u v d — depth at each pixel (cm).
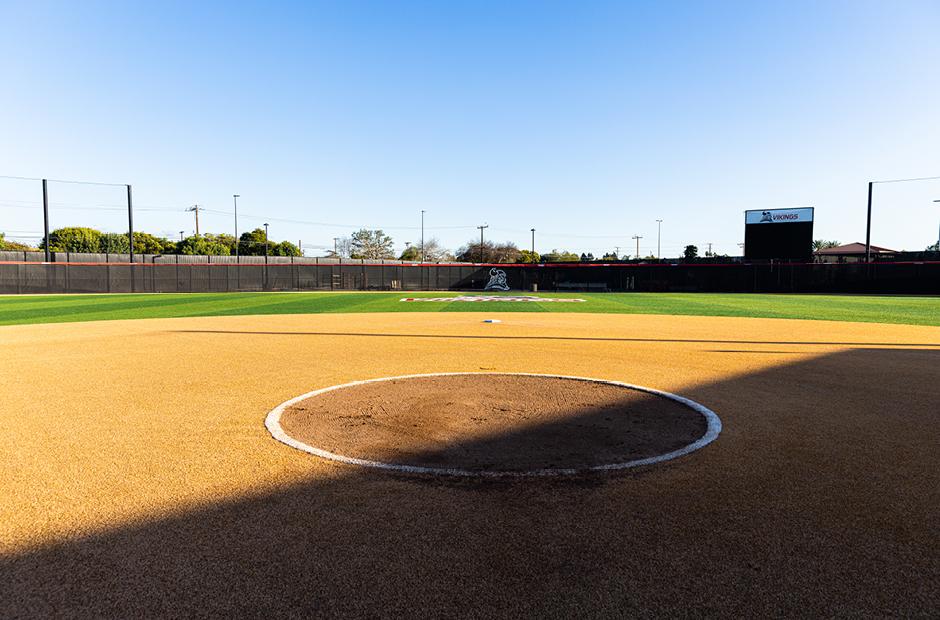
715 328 1291
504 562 256
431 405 542
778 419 495
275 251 7362
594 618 215
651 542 274
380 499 325
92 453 409
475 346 971
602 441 430
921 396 586
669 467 375
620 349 938
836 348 952
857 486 343
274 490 339
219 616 217
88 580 243
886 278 3309
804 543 273
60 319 1567
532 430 458
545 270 4025
